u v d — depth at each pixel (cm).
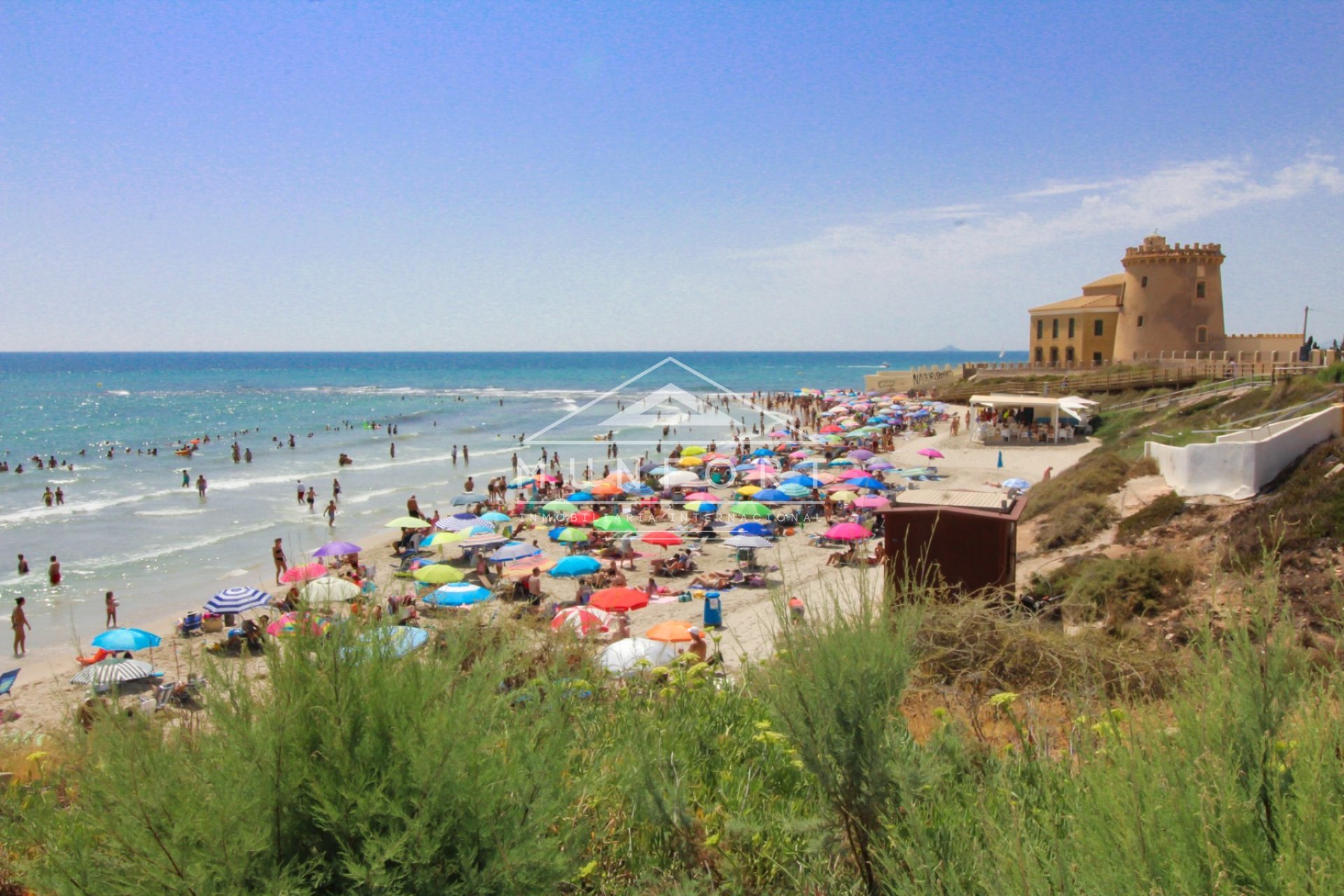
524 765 279
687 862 321
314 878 244
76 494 3772
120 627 1894
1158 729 260
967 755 373
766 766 424
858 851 298
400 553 2570
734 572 2070
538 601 1717
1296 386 2611
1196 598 1105
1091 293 6038
